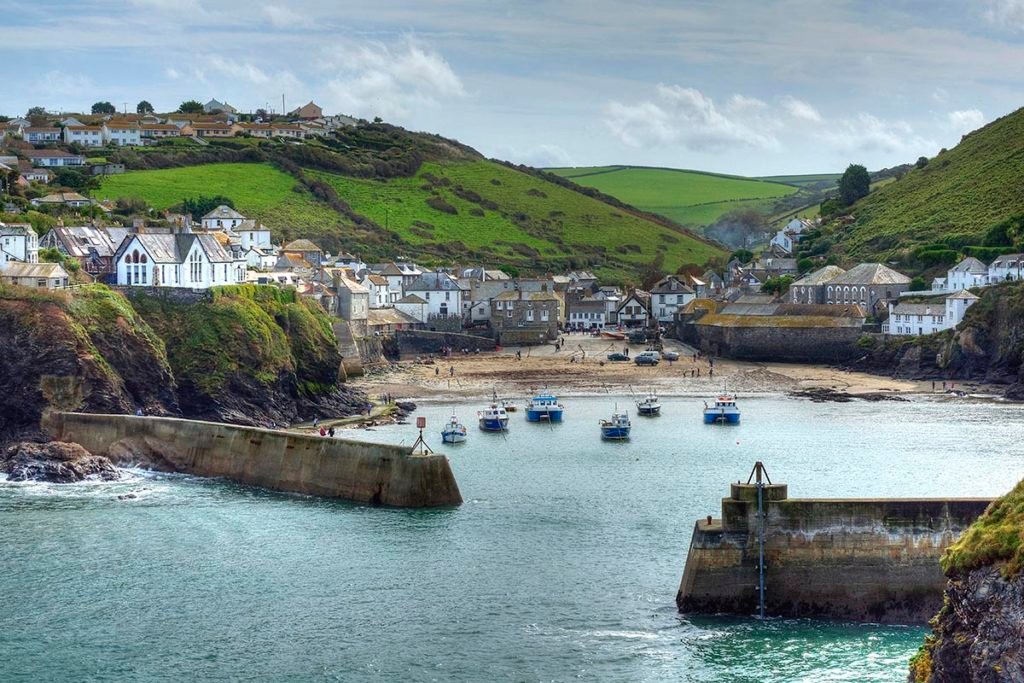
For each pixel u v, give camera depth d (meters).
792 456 163.25
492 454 168.00
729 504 94.81
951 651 71.81
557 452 169.50
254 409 189.88
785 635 91.00
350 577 108.12
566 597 101.12
